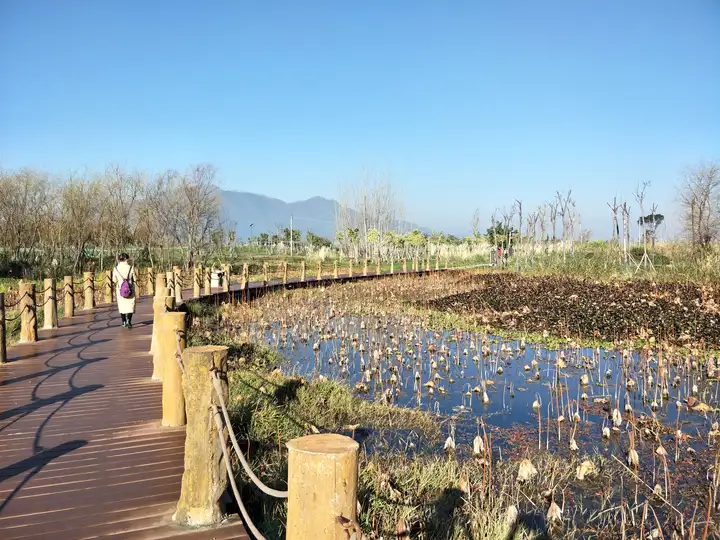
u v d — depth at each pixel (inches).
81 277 850.1
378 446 233.1
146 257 1040.8
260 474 179.6
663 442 238.4
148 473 159.0
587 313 531.5
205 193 1048.2
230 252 1332.4
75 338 385.1
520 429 257.6
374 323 535.2
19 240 884.0
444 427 261.0
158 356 269.7
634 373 356.2
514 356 414.0
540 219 1107.9
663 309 513.0
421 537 154.5
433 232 1685.5
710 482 197.5
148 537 124.9
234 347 380.2
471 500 177.0
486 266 1277.1
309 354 410.6
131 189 1026.7
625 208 830.5
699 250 788.6
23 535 124.3
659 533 156.1
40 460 167.9
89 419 207.5
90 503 140.6
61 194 923.4
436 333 477.7
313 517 83.6
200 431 132.4
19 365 301.3
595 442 240.5
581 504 184.5
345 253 1583.4
